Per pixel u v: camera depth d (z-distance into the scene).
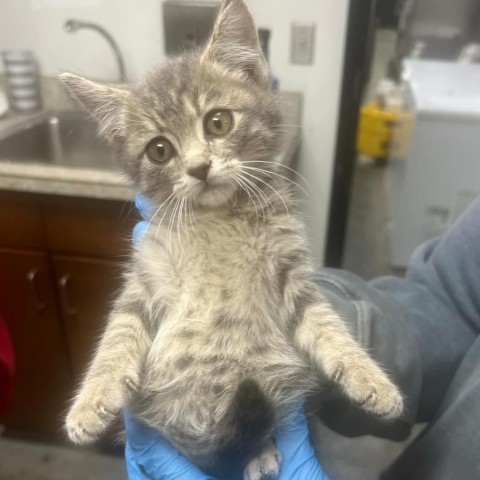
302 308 0.66
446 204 1.49
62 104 1.52
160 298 0.64
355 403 0.60
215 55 0.71
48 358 1.30
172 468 0.70
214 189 0.65
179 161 0.66
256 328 0.63
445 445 0.59
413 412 0.66
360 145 1.44
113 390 0.58
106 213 1.09
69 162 1.46
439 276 0.79
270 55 1.36
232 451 0.65
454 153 1.42
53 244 1.15
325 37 1.33
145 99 0.69
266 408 0.61
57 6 1.41
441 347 0.72
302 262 0.69
